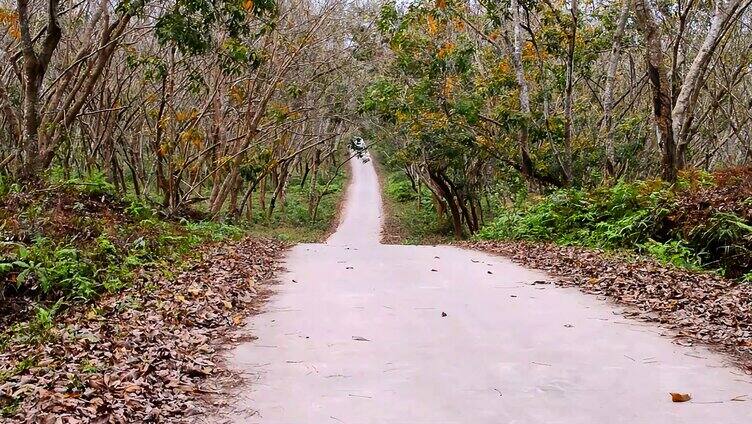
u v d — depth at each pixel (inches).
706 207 502.0
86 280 377.4
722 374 214.5
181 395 200.2
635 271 397.1
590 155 887.1
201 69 947.3
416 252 573.0
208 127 1088.2
